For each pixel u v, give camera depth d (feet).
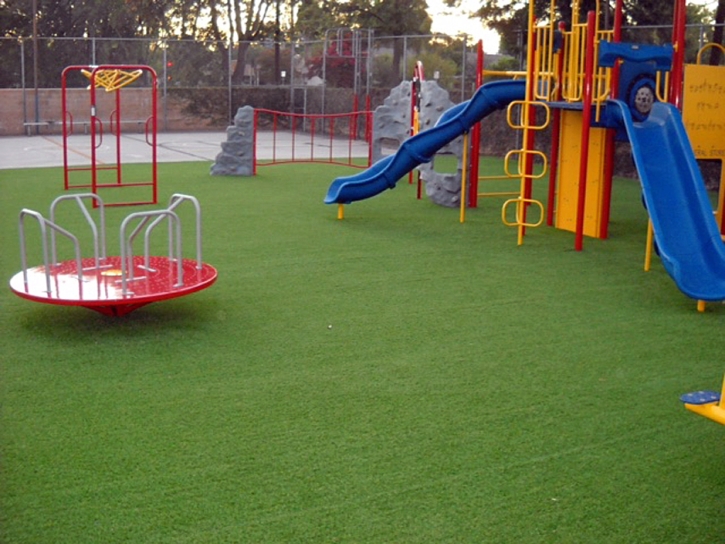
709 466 12.85
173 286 19.77
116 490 11.84
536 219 37.19
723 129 31.45
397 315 21.04
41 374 16.44
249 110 52.47
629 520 11.23
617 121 29.27
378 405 15.10
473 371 17.01
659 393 15.94
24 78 87.15
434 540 10.65
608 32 33.83
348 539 10.64
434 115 42.88
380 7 114.83
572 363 17.62
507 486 12.11
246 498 11.64
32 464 12.60
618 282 25.12
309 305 21.83
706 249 23.98
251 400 15.25
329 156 68.49
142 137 86.63
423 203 41.70
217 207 38.96
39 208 37.96
